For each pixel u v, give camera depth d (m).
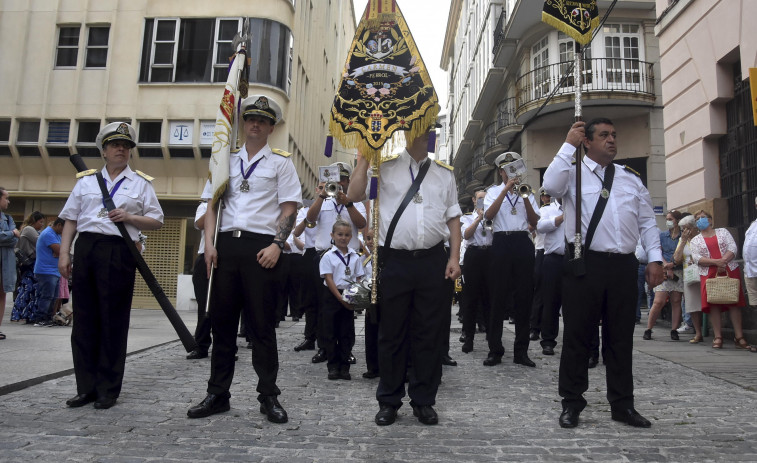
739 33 9.02
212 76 17.58
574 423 3.87
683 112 10.74
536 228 6.68
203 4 17.78
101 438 3.45
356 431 3.74
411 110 4.21
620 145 18.66
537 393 4.94
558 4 4.42
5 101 17.70
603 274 3.95
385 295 4.05
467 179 33.00
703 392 4.94
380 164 4.23
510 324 11.15
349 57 4.36
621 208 4.00
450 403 4.57
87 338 4.29
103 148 4.60
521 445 3.45
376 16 4.37
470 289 7.25
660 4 11.66
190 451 3.25
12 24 17.94
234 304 4.04
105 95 17.61
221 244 4.01
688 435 3.65
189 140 17.39
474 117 28.08
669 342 8.47
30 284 10.23
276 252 3.96
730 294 7.52
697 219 8.49
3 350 6.47
